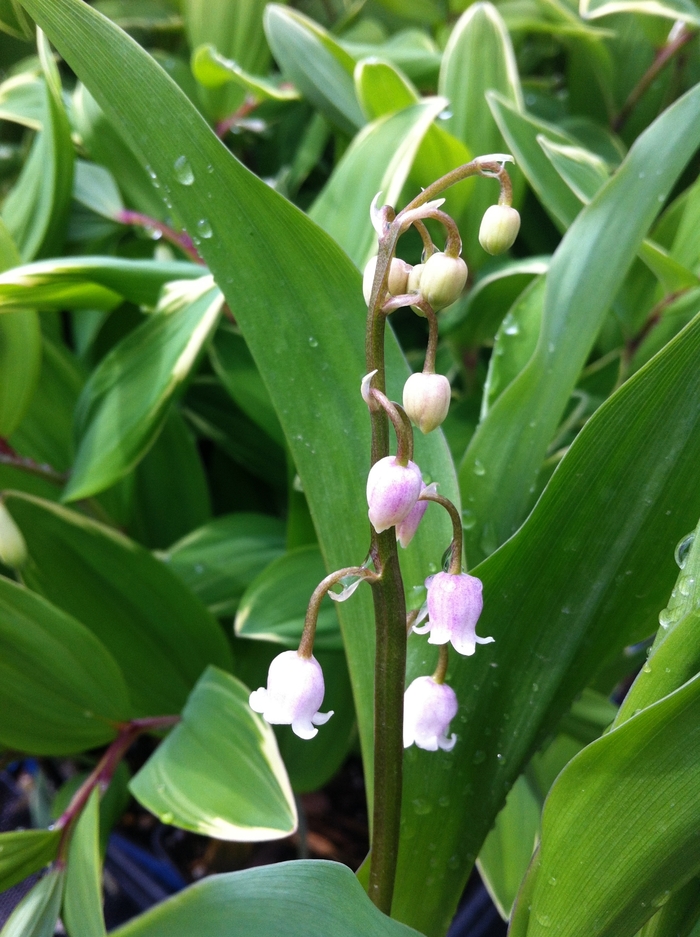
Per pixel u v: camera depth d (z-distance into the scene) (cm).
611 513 12
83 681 18
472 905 22
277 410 14
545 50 31
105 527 19
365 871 14
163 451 23
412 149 18
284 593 18
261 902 10
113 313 25
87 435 18
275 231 13
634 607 13
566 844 11
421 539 14
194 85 26
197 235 13
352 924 10
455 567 11
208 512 24
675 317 20
